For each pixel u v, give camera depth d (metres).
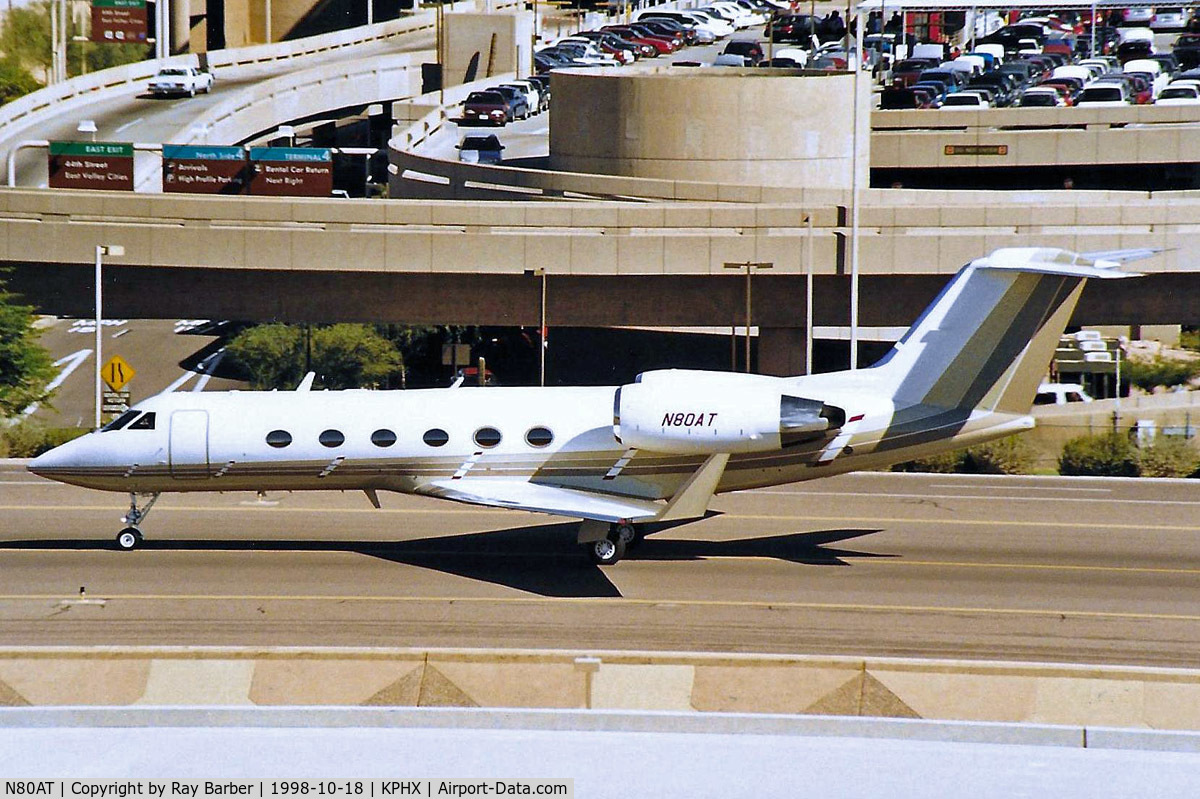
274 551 114.50
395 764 61.81
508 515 127.75
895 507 133.50
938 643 92.12
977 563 112.50
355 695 77.00
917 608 99.75
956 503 135.62
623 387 111.56
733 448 106.94
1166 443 162.88
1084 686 76.56
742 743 64.44
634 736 65.19
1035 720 75.38
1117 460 158.25
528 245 199.75
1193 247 197.38
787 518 128.12
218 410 111.88
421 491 111.62
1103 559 114.19
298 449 110.88
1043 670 77.31
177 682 77.25
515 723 66.31
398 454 110.81
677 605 99.81
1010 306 108.38
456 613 97.38
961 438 110.00
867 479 148.25
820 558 113.50
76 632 92.75
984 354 109.31
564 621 95.75
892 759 62.88
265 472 111.56
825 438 108.62
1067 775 61.16
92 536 119.31
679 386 107.94
